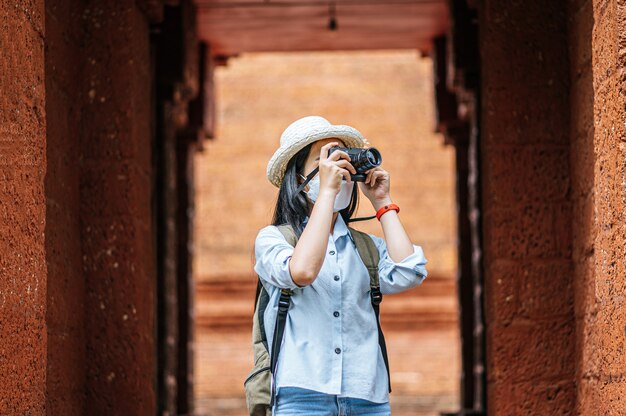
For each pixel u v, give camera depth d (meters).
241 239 25.80
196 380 22.30
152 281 9.85
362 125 26.66
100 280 9.15
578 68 8.55
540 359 8.84
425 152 26.34
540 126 9.01
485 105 9.16
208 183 26.34
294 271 5.66
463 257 14.45
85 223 9.16
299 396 5.77
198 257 25.55
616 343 6.40
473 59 12.04
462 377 14.10
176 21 11.98
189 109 15.03
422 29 14.67
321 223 5.70
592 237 8.09
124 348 9.11
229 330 24.94
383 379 5.96
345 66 27.06
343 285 5.93
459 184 14.70
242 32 14.62
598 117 6.73
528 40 9.06
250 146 26.59
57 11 8.61
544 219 8.93
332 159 5.83
